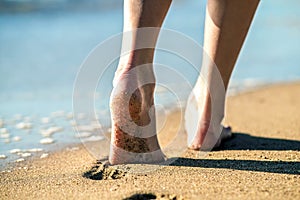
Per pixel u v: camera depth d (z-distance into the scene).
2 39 4.89
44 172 1.93
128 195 1.61
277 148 2.20
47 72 3.77
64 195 1.65
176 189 1.65
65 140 2.40
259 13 6.74
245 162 1.97
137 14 1.78
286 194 1.58
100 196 1.61
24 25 5.59
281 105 3.13
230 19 2.04
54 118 2.78
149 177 1.77
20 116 2.81
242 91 3.56
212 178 1.76
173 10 6.89
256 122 2.72
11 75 3.71
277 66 4.34
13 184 1.79
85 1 6.97
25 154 2.19
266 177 1.76
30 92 3.30
